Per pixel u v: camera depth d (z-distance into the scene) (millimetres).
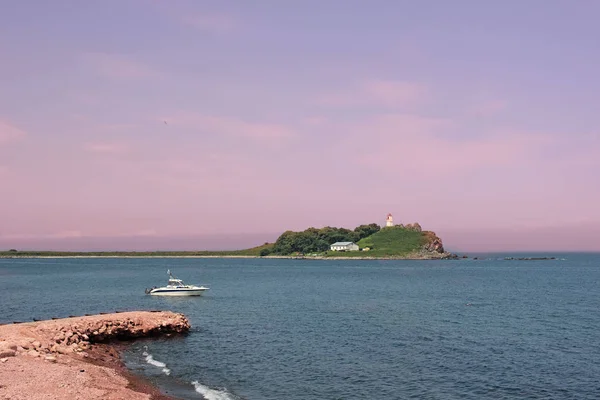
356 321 64125
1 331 41969
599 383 36344
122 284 127875
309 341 50625
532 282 141375
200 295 97375
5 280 141500
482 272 198625
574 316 70062
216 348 46594
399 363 41781
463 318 67500
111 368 36688
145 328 50219
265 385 35156
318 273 185375
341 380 36719
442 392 34188
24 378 29422
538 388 35188
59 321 47469
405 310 75938
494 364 41562
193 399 31000
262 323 62062
